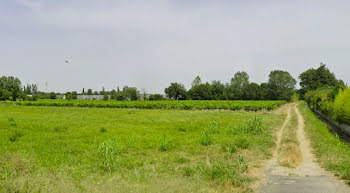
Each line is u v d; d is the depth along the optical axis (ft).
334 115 69.82
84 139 48.24
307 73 299.58
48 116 94.32
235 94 314.55
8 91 279.90
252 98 306.76
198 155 37.52
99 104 184.55
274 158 35.60
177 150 40.98
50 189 17.19
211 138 48.73
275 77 306.14
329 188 22.04
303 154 37.99
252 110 137.80
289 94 298.35
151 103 177.58
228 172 25.70
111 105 181.27
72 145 42.09
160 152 39.73
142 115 105.91
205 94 306.14
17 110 128.16
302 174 27.12
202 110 147.84
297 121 86.84
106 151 31.27
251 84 315.37
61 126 62.95
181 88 309.83
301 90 312.09
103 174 27.02
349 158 32.22
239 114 114.42
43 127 61.36
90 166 30.07
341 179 24.82
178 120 87.10
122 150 39.75
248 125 60.18
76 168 26.66
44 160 31.32
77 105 190.60
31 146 39.78
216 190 21.47
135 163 31.81
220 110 144.66
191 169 27.37
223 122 79.92
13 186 17.22
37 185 17.69
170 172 26.48
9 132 52.01
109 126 67.51
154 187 19.33
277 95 295.69
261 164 31.76
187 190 19.31
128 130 60.80
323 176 26.13
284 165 31.09
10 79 315.17
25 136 48.75
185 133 58.85
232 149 39.27
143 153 38.52
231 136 53.88
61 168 25.08
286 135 54.90
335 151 36.86
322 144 43.04
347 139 51.96
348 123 57.21
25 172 21.61
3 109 134.62
